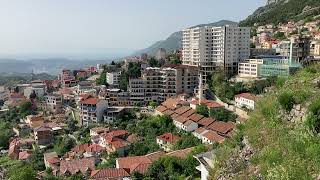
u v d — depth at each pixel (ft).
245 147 91.50
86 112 560.20
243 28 615.98
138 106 577.84
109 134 441.27
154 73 590.55
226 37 599.98
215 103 472.44
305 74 111.65
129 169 302.25
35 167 421.18
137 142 410.31
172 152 307.17
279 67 489.26
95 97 601.21
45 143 522.47
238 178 81.71
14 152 493.36
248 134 95.81
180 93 582.35
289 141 79.36
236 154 92.22
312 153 71.36
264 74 522.06
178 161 260.42
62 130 552.82
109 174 289.74
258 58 620.49
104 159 386.11
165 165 266.57
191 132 402.11
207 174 109.19
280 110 92.43
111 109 555.28
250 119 104.42
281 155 77.05
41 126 554.87
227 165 90.63
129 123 497.46
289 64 497.46
